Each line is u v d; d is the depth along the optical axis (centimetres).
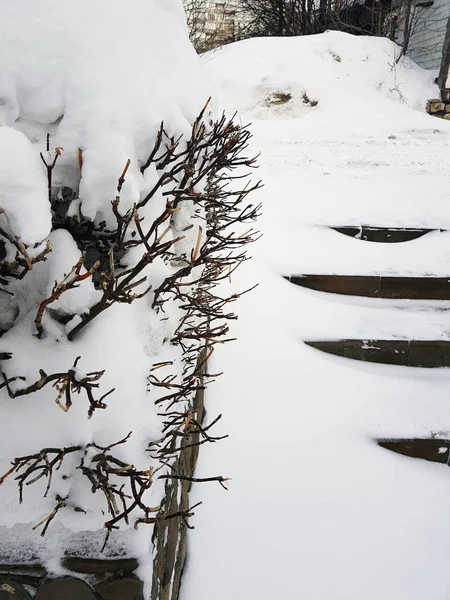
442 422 230
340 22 895
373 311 278
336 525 199
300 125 590
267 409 228
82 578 114
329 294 287
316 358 250
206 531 192
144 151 113
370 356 259
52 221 108
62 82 105
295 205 342
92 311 101
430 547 197
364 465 217
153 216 123
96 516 110
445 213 336
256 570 185
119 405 108
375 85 714
